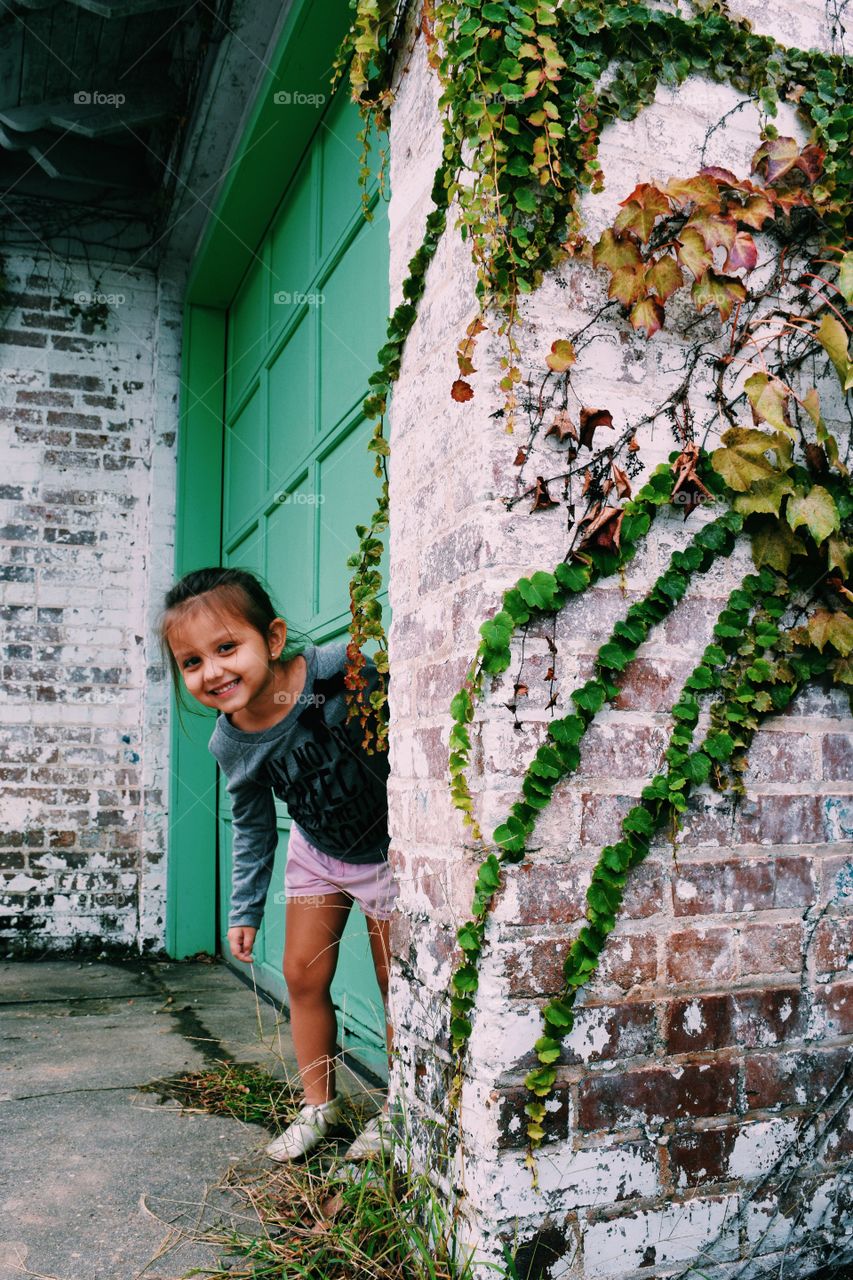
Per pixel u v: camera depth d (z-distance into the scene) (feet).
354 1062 7.89
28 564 13.60
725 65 5.15
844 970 5.06
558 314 4.65
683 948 4.69
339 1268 4.57
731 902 4.82
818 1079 4.95
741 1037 4.78
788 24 5.39
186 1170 5.74
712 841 4.82
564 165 4.63
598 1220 4.38
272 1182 5.51
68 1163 5.84
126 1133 6.34
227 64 9.97
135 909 13.53
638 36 4.93
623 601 4.68
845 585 5.15
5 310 13.82
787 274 5.20
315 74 9.48
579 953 4.40
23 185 13.88
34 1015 9.77
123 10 10.05
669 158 4.97
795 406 5.16
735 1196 4.69
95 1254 4.73
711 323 4.99
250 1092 7.04
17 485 13.66
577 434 4.61
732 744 4.85
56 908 13.26
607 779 4.58
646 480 4.76
